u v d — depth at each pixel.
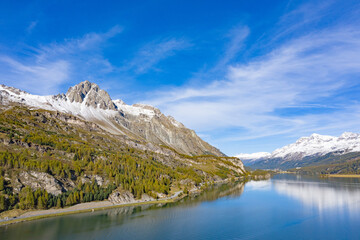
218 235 131.62
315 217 164.75
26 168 182.00
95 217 159.25
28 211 155.62
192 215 168.62
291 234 133.62
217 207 193.12
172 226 144.62
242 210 183.50
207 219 159.38
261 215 169.50
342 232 135.75
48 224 143.12
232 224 148.75
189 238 127.19
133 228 140.62
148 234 131.88
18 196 158.62
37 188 170.00
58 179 186.88
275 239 126.94
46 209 163.75
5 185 160.25
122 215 166.25
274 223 151.88
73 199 176.38
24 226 138.12
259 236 130.75
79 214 164.00
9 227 135.88
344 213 174.38
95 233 131.62
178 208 188.88
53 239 122.19
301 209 187.00
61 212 163.62
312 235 132.00
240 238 127.62
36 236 124.81
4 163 177.50
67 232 132.12
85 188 192.38
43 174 181.38
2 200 147.12
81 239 123.50
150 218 159.88
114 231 135.38
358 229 140.12
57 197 172.00
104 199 194.00
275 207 194.25
